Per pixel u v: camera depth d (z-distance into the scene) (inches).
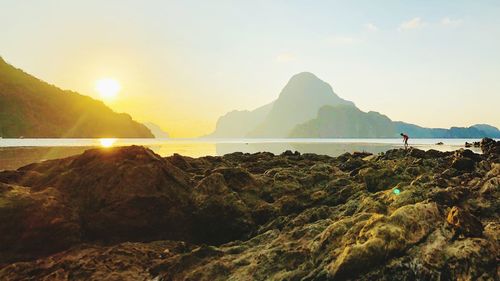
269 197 622.8
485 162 767.7
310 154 1328.7
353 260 304.5
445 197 432.1
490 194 435.2
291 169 860.6
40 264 411.5
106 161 581.6
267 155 1296.8
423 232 331.6
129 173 547.8
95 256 428.5
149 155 601.9
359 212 462.0
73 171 585.0
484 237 322.7
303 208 587.2
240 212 554.9
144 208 529.7
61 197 523.5
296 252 358.3
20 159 1950.1
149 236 528.1
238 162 1108.5
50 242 463.5
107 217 515.5
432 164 876.0
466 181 578.9
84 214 520.4
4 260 434.6
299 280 316.5
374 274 298.7
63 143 4909.0
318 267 324.2
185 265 382.9
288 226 479.8
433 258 297.4
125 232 518.0
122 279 376.2
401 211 354.9
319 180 708.0
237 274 346.3
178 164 781.9
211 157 1047.6
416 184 550.3
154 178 553.9
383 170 665.6
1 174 593.9
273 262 352.5
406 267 298.4
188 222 550.0
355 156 1398.9
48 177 596.4
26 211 464.1
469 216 339.6
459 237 319.0
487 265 285.9
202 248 405.1
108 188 537.0
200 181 597.3
